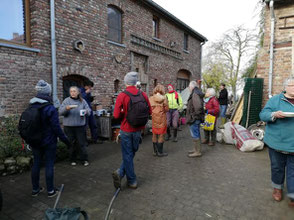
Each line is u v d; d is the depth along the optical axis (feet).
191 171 12.82
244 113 20.54
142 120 9.89
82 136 13.85
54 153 9.73
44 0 16.88
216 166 13.66
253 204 8.95
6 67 14.83
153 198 9.53
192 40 44.52
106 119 20.53
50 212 5.26
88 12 20.76
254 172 12.58
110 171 12.98
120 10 25.41
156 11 31.83
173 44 36.29
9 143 13.65
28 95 16.17
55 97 17.85
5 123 14.56
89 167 13.69
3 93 14.76
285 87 8.41
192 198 9.49
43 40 16.99
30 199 9.55
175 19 35.42
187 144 19.75
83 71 20.49
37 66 16.69
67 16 18.74
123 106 9.89
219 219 7.90
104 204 9.06
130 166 10.30
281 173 8.96
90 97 17.87
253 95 20.29
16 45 15.35
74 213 5.30
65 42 18.67
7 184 11.10
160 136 15.57
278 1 18.69
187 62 42.60
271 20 19.03
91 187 10.75
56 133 9.38
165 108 15.51
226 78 71.05
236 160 14.85
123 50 25.85
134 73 10.37
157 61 32.96
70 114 13.38
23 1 16.38
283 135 8.32
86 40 20.70
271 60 19.44
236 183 11.05
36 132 8.84
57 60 18.10
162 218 7.99
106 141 20.72
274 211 8.42
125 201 9.29
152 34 31.37
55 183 11.22
